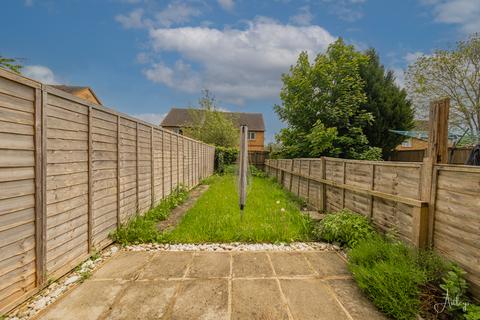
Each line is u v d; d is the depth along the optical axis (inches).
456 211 77.9
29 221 72.9
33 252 74.7
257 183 361.7
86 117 101.3
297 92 402.9
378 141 421.1
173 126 909.8
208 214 169.9
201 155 382.9
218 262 102.9
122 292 80.1
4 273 65.5
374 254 94.0
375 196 123.6
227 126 726.5
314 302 76.1
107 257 107.0
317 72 381.4
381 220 119.3
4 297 65.7
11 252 67.3
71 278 87.4
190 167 303.0
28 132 71.9
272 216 164.6
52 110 81.4
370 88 433.1
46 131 78.4
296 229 138.9
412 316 67.0
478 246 70.1
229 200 220.2
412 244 95.6
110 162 121.6
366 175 132.6
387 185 114.7
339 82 382.3
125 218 137.3
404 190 103.0
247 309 72.5
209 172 476.1
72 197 92.4
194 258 106.6
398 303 69.4
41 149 76.2
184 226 144.8
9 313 67.4
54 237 82.9
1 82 63.8
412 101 416.5
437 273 80.4
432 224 88.0
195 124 770.8
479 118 343.3
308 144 364.5
